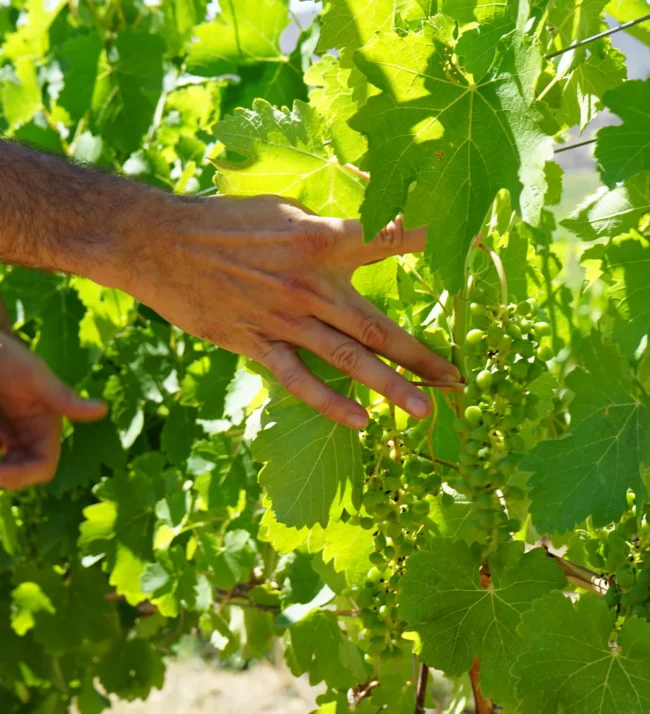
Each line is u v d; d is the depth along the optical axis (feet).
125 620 4.20
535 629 2.01
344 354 2.16
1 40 4.47
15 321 3.65
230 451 3.41
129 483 3.58
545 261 3.21
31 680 4.19
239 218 2.18
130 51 3.61
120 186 2.26
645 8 2.63
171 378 3.59
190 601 3.43
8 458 1.67
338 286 2.16
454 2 2.31
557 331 3.19
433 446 2.49
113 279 2.25
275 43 3.27
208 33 3.27
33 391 1.65
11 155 2.29
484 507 2.13
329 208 2.39
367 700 2.92
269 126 2.33
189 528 3.47
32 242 2.25
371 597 2.34
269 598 3.55
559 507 2.07
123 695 4.30
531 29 2.19
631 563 2.12
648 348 2.02
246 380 3.12
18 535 3.95
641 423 2.04
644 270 2.02
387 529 2.27
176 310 2.25
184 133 3.76
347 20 2.29
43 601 3.93
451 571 2.18
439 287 2.46
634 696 1.99
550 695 2.01
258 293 2.17
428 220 2.01
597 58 2.46
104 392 3.65
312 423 2.24
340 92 2.51
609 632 2.02
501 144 2.00
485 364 2.16
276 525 2.48
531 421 2.35
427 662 2.19
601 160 1.95
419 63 2.02
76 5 4.00
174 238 2.19
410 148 2.02
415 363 2.21
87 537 3.57
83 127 3.77
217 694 7.99
